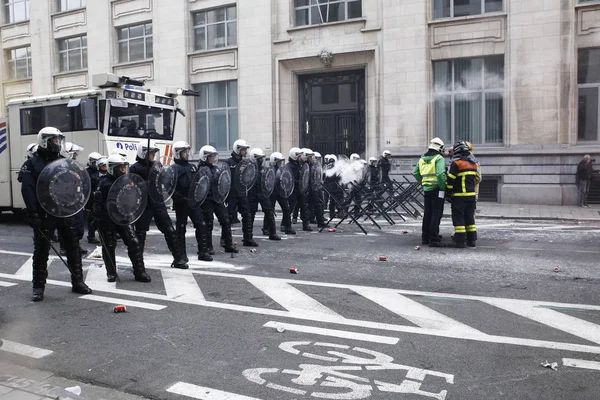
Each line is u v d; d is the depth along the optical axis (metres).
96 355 4.77
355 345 4.86
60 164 6.43
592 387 3.93
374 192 14.37
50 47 27.83
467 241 10.18
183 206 8.57
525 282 7.18
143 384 4.14
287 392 3.92
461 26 18.50
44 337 5.27
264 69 21.73
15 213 17.22
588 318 5.58
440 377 4.13
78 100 13.38
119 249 10.61
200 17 23.61
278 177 11.90
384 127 19.58
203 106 23.67
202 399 3.86
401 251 9.75
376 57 19.66
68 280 7.83
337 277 7.65
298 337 5.10
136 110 13.91
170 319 5.77
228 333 5.26
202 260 9.04
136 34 25.38
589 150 17.25
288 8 21.27
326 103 21.53
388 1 19.34
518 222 14.24
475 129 18.88
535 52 17.56
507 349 4.71
